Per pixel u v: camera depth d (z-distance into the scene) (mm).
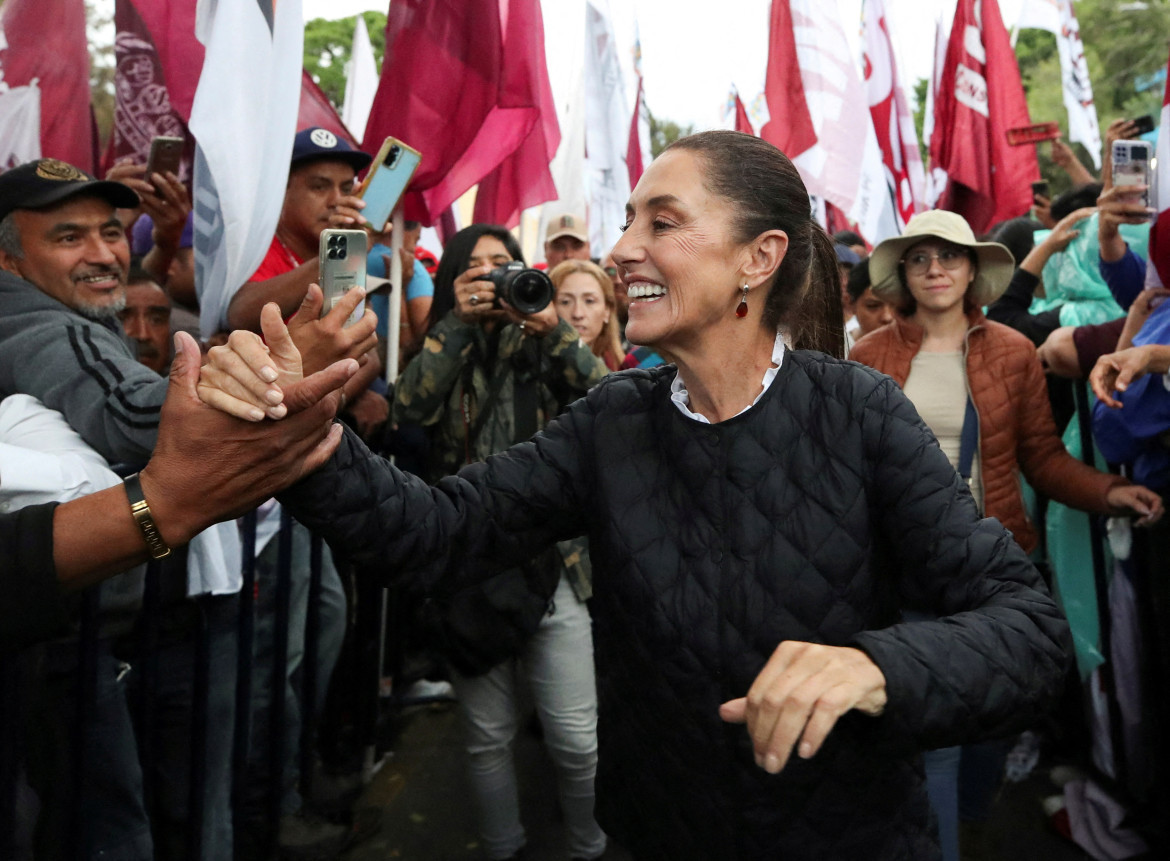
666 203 1203
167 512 1045
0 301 1780
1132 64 25422
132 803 1891
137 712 1954
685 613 1218
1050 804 2766
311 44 27812
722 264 1206
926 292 2604
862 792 1221
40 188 1814
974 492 2574
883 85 5203
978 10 4676
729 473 1224
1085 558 2785
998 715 992
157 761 2180
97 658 1750
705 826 1262
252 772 2477
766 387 1259
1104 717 2740
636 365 3486
